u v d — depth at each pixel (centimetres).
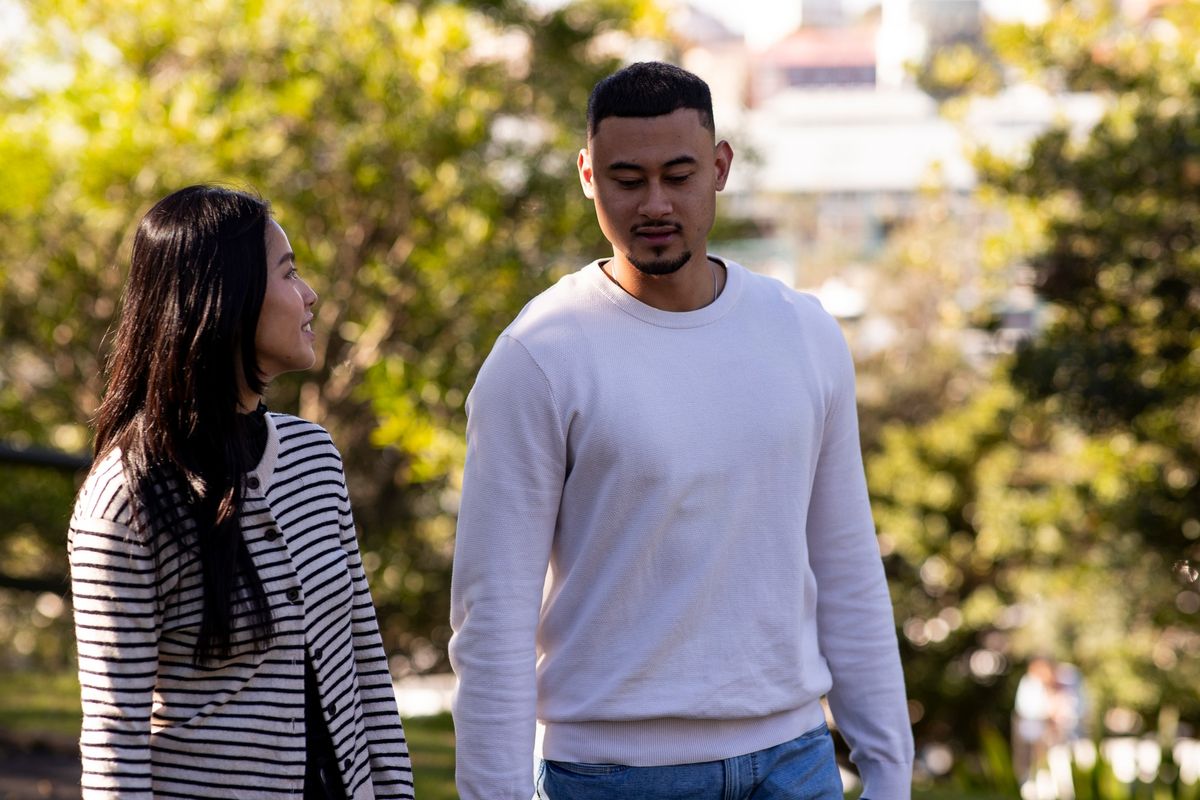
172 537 334
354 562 377
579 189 1661
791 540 410
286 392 1697
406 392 1497
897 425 3491
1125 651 2397
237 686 342
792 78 10312
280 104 1507
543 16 1833
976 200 2078
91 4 1597
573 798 402
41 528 1731
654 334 405
